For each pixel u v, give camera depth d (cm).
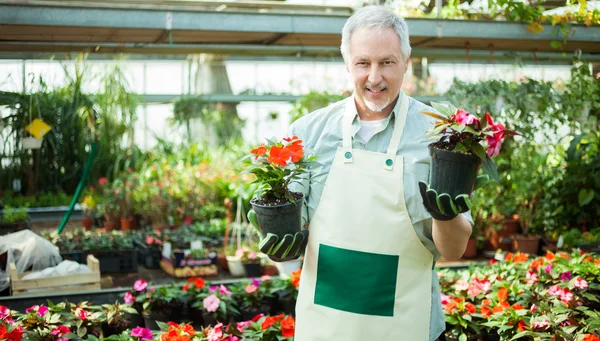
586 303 348
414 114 199
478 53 715
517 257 420
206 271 577
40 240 512
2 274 475
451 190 166
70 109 1033
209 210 816
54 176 1084
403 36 181
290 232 185
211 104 1350
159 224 777
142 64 1317
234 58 1148
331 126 204
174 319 403
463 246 184
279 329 316
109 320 341
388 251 189
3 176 1049
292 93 1359
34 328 319
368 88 182
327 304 193
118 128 1062
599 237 562
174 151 1191
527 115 581
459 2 529
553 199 595
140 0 534
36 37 523
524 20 499
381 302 189
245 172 188
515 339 308
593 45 537
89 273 457
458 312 332
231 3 561
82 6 455
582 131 564
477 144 165
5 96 804
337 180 195
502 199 618
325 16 507
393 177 190
